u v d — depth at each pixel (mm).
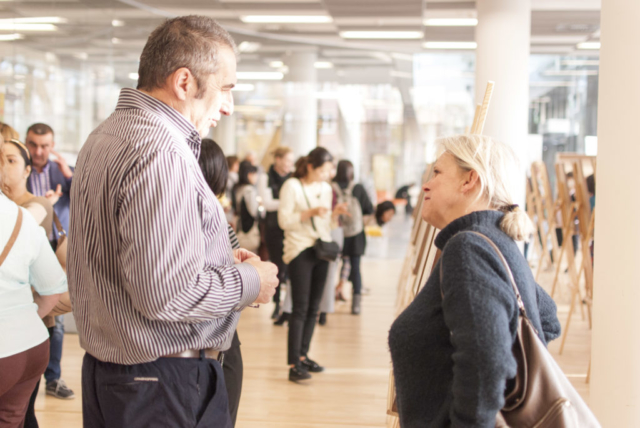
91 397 1635
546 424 1365
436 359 1465
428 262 2514
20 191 3049
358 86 11375
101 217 1503
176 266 1433
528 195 7926
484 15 6637
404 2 7676
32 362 1956
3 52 6195
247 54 11094
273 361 4926
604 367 2754
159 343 1532
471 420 1293
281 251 5977
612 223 2699
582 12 8195
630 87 2627
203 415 1609
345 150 11461
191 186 1500
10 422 2012
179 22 1633
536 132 11609
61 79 6805
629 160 2633
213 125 1733
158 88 1622
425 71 11414
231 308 1570
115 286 1517
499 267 1418
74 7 6941
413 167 11500
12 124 6281
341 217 6629
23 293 1967
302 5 8031
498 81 6570
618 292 2680
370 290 8242
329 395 4141
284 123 11391
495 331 1315
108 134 1563
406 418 1471
